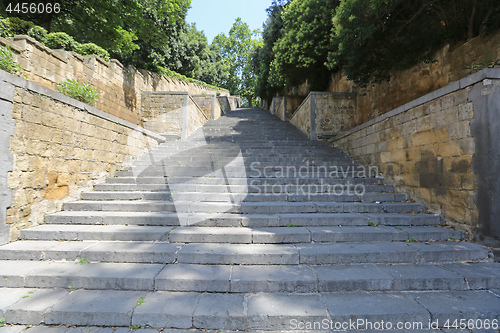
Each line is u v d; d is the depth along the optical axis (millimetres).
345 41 6395
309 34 9641
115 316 2207
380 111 8164
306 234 3475
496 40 4508
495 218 3152
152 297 2463
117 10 8961
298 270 2854
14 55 4426
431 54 6145
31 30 5941
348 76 7766
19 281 2648
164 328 2180
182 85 15273
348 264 3020
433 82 6086
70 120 4504
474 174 3383
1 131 3236
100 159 5352
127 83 8609
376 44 6434
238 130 10867
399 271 2816
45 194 3980
